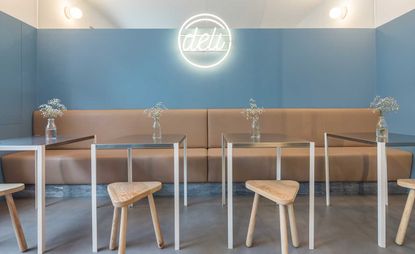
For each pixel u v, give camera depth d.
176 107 3.57
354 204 2.63
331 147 3.35
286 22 3.95
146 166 2.85
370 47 3.59
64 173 2.82
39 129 3.33
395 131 3.22
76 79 3.51
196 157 2.87
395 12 3.22
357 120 3.45
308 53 3.58
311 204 1.81
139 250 1.79
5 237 1.99
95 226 1.79
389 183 2.90
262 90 3.59
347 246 1.83
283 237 1.53
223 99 3.58
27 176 2.79
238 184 2.95
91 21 3.83
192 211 2.48
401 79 3.12
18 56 3.10
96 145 1.82
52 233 2.05
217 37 3.55
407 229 2.09
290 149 3.17
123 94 3.54
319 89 3.59
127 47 3.54
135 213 2.44
